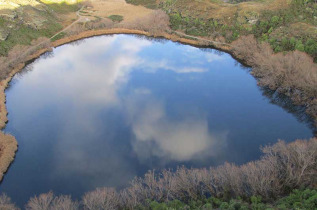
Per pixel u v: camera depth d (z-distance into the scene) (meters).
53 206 53.47
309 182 56.19
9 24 128.75
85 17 159.62
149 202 53.12
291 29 116.81
